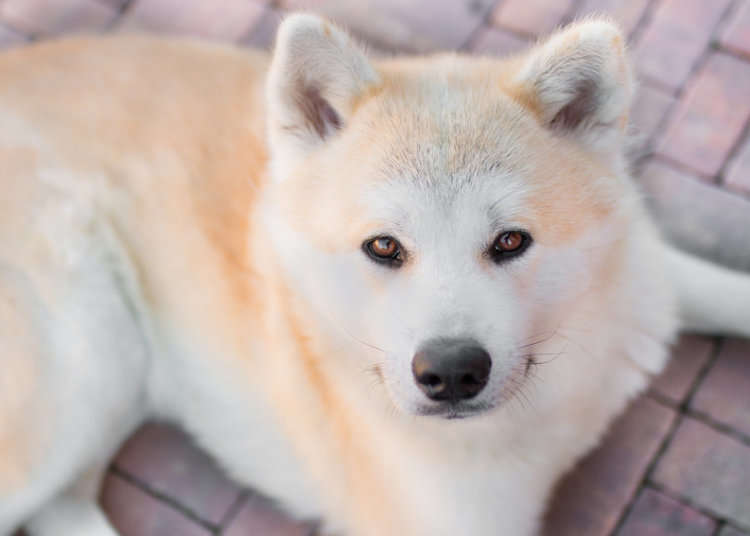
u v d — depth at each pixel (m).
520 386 2.18
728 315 3.08
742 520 2.94
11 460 2.81
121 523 3.20
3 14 4.27
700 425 3.10
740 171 3.51
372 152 2.09
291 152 2.27
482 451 2.51
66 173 2.90
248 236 2.71
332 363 2.45
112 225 2.92
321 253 2.17
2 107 3.00
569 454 2.75
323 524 3.09
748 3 3.80
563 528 2.99
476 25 3.94
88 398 2.91
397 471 2.58
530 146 2.06
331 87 2.19
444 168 2.01
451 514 2.59
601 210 2.11
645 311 2.56
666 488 3.02
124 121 2.96
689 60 3.74
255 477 3.10
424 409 2.12
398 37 3.95
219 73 3.05
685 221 3.45
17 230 2.81
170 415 3.29
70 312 2.84
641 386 2.76
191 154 2.89
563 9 3.92
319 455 2.82
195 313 2.88
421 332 1.99
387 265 2.11
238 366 2.87
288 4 4.12
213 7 4.17
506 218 2.00
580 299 2.18
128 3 4.23
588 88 2.12
